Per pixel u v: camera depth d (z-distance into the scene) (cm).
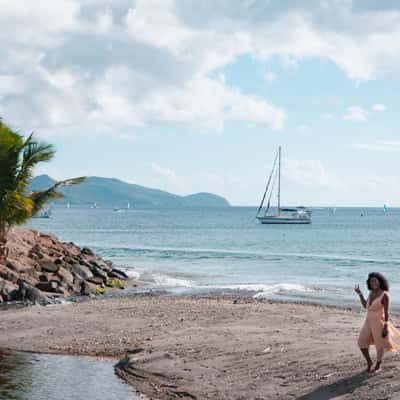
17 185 3019
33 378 1419
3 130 2992
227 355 1516
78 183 3331
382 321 1218
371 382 1179
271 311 2230
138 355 1581
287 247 7069
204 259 5341
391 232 11162
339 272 4291
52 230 11075
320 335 1705
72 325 2011
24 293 2602
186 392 1299
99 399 1262
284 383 1273
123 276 3600
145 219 19125
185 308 2316
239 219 19575
